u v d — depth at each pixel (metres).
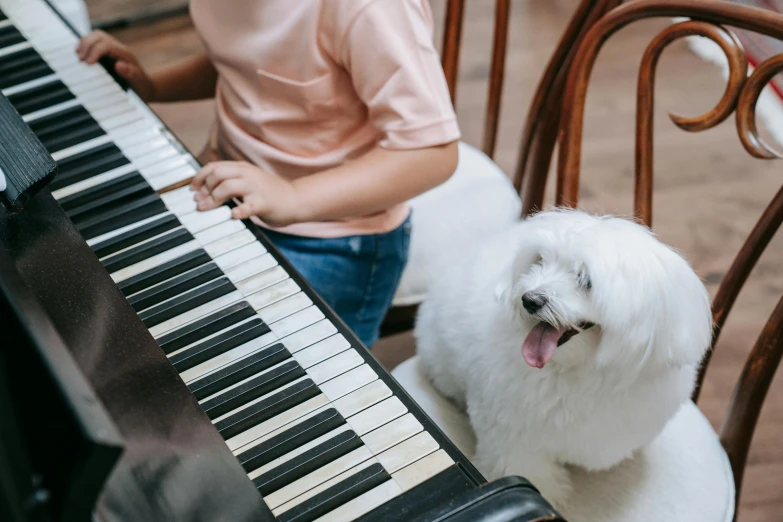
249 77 1.01
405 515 0.57
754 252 0.88
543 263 0.82
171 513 0.52
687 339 0.76
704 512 0.86
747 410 0.92
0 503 0.36
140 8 2.43
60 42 1.06
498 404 0.88
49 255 0.71
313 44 0.93
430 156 0.93
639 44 2.37
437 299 1.00
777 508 1.37
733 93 0.81
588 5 1.04
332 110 0.99
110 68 1.05
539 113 1.18
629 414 0.83
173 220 0.82
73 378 0.41
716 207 1.90
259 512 0.54
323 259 1.05
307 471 0.60
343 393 0.65
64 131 0.93
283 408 0.64
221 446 0.57
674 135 2.09
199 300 0.73
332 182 0.91
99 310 0.65
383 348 1.59
